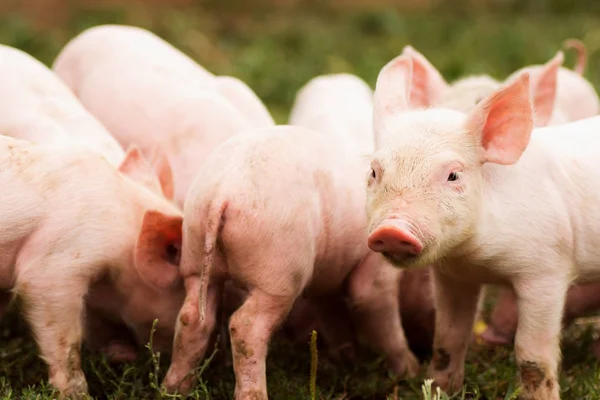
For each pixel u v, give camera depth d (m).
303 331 11.63
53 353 10.09
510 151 9.15
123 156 12.12
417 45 26.94
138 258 10.27
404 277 11.60
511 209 9.35
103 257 10.26
